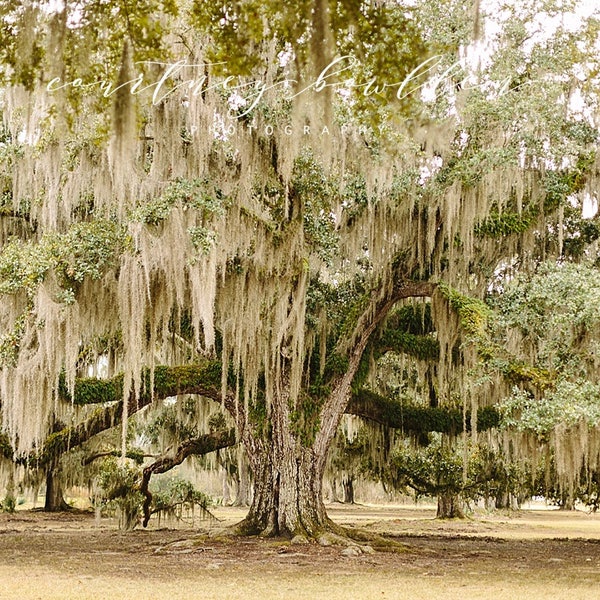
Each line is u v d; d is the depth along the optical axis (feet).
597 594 31.63
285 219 46.14
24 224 57.98
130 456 84.94
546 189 49.75
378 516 102.53
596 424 38.04
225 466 120.57
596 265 54.44
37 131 43.60
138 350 42.24
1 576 35.58
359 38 17.90
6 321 49.83
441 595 30.81
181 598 29.27
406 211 49.78
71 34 18.04
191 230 42.01
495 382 47.80
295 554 45.78
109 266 45.39
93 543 54.90
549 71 49.21
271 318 49.96
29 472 88.02
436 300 50.37
